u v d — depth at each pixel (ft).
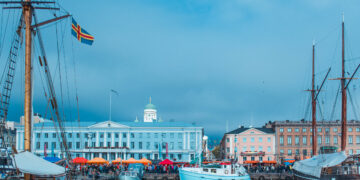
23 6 110.01
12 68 111.55
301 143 517.96
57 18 118.93
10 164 107.45
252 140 532.32
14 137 532.73
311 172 212.43
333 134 506.48
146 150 533.14
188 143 531.91
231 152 536.42
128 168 298.76
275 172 327.67
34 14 113.29
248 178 232.94
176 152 530.27
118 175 270.05
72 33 134.72
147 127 536.83
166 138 535.19
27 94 108.17
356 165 206.39
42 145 515.50
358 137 503.20
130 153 533.14
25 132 107.24
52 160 238.07
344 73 265.54
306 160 232.12
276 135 524.11
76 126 529.86
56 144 516.32
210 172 231.09
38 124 522.06
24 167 99.86
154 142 535.19
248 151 529.04
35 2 111.96
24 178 107.14
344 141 258.57
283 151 520.01
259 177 307.58
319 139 506.89
